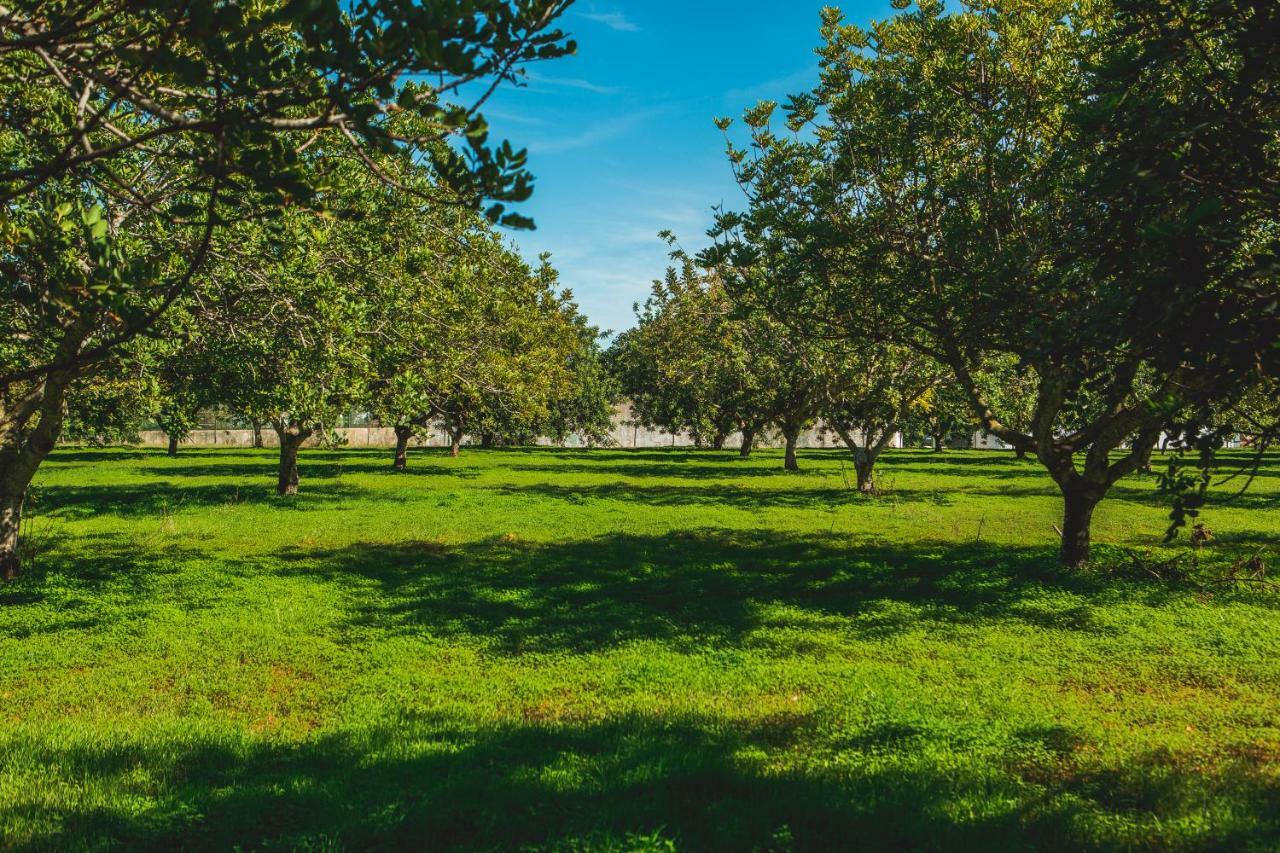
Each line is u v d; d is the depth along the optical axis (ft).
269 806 17.94
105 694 28.07
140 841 16.24
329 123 11.09
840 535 65.72
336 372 44.88
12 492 45.09
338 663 31.94
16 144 26.96
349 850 16.11
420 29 10.25
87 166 14.93
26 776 19.63
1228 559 50.44
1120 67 19.39
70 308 12.55
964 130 42.88
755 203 46.14
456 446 178.91
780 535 65.82
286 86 11.16
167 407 44.78
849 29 45.96
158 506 80.43
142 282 12.40
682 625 37.65
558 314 146.82
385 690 28.73
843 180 45.03
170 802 18.03
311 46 10.55
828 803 18.07
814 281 45.62
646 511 81.30
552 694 28.40
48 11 12.11
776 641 34.94
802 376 109.50
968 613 39.73
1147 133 18.35
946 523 73.15
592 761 20.86
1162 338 17.08
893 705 25.99
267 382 45.55
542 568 51.39
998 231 42.19
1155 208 18.57
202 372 45.47
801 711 26.12
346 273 46.39
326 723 25.27
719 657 32.42
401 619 38.55
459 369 75.61
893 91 42.34
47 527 65.67
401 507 82.64
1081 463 136.56
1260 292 15.98
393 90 11.11
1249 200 17.49
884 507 85.05
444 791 18.61
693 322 136.15
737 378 131.44
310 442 221.87
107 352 12.11
